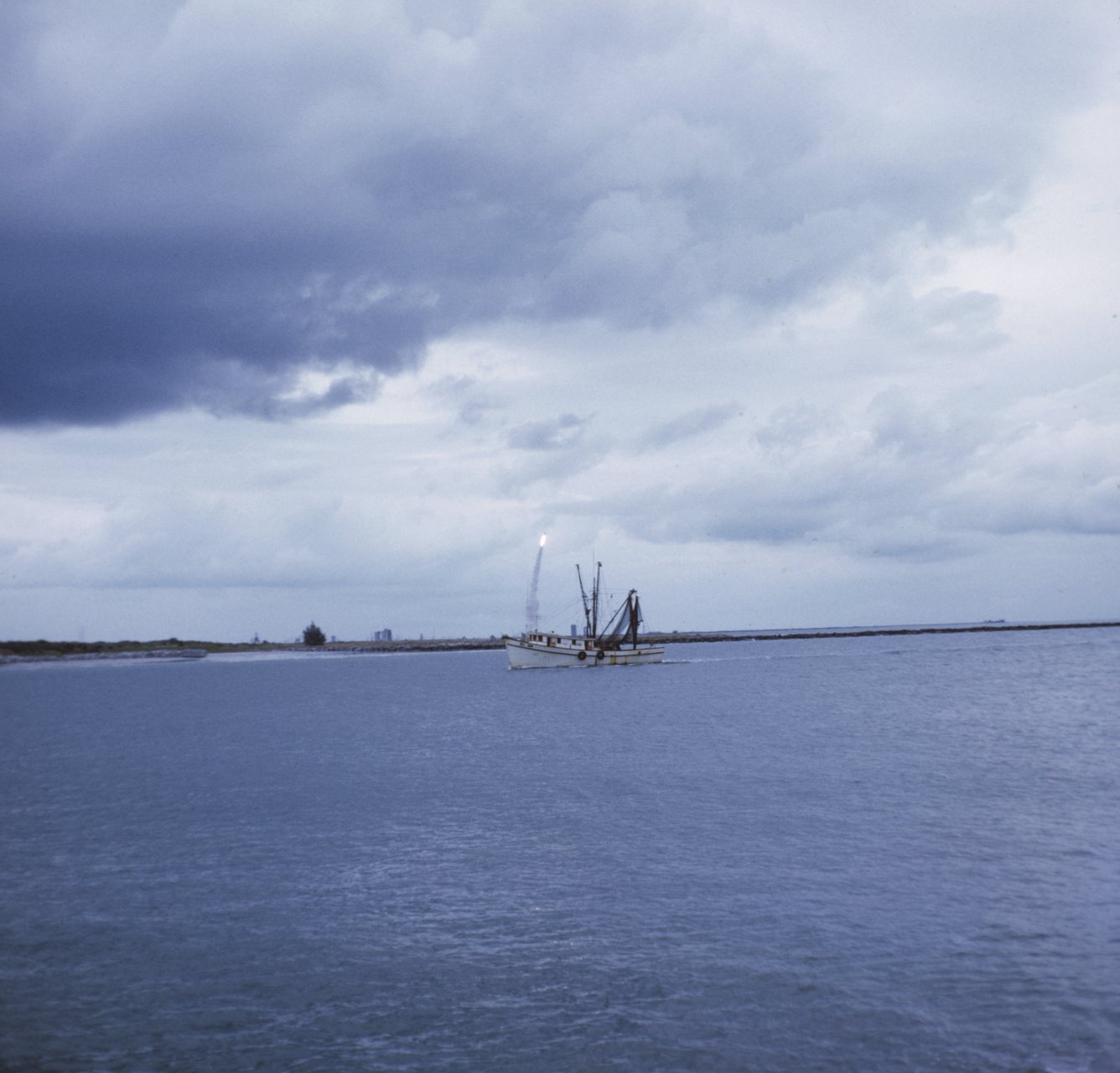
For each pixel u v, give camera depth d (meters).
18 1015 22.59
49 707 129.50
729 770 54.44
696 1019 21.61
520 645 185.88
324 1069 19.84
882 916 27.48
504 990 23.50
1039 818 39.00
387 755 67.00
